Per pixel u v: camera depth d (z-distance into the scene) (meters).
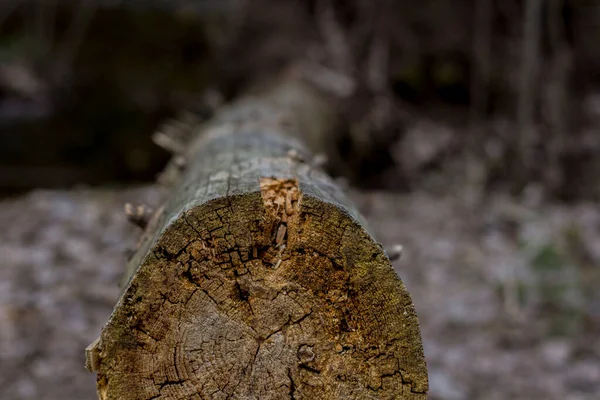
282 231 1.64
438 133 8.30
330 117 7.07
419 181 7.83
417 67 8.53
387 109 7.94
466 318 4.59
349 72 7.88
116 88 9.08
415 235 5.90
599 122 8.05
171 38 9.23
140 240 2.15
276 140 3.35
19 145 8.86
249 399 1.63
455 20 8.62
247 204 1.63
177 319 1.61
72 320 4.24
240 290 1.64
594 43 8.63
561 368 4.03
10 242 5.23
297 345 1.64
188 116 6.40
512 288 4.93
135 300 1.59
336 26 8.34
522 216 6.32
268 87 7.23
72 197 6.45
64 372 3.78
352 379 1.63
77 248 5.18
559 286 4.91
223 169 2.32
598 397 3.73
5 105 9.39
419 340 1.62
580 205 6.97
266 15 8.44
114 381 1.58
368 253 1.64
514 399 3.71
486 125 8.31
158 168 9.06
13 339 3.96
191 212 1.62
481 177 7.62
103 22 9.19
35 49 9.80
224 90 8.34
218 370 1.62
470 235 6.01
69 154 8.99
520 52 8.41
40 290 4.53
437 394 3.68
